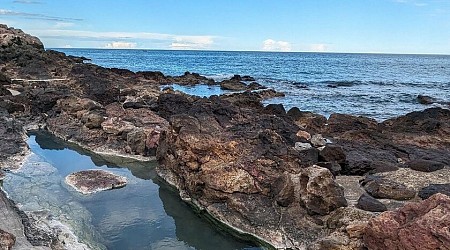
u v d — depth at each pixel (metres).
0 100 33.88
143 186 20.11
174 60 169.25
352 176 18.64
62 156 24.53
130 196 18.75
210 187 17.17
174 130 19.80
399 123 28.88
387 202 15.16
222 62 159.00
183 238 15.25
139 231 15.49
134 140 24.80
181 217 17.05
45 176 20.36
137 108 31.94
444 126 25.11
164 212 17.39
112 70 64.25
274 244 14.64
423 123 26.11
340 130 27.00
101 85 42.44
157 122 27.92
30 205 16.62
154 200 18.52
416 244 10.26
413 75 99.44
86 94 36.59
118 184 19.81
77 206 17.03
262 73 100.75
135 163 23.67
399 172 18.42
